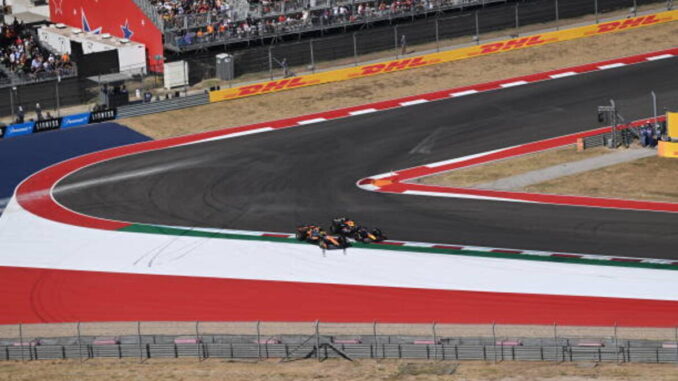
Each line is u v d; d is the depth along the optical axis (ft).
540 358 440.04
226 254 563.07
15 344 465.88
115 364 454.40
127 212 620.49
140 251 570.46
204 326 479.41
